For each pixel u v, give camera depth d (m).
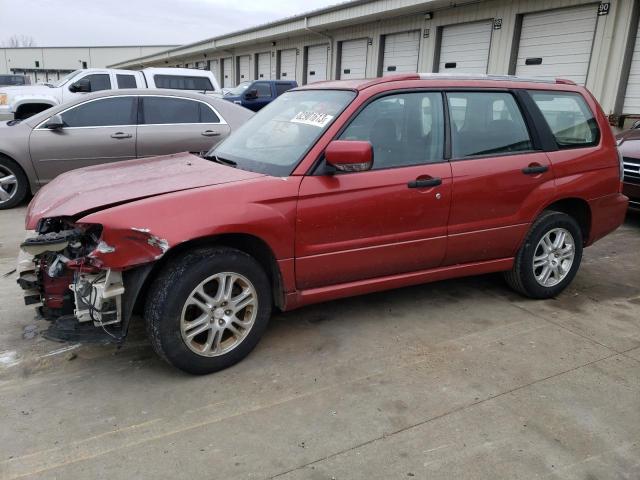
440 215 3.72
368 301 4.30
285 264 3.24
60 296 3.05
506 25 13.44
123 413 2.77
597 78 11.58
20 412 2.75
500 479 2.36
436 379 3.16
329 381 3.12
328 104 3.65
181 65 40.03
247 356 3.37
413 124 3.68
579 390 3.06
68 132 7.13
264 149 3.65
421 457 2.49
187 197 2.94
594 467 2.44
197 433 2.62
